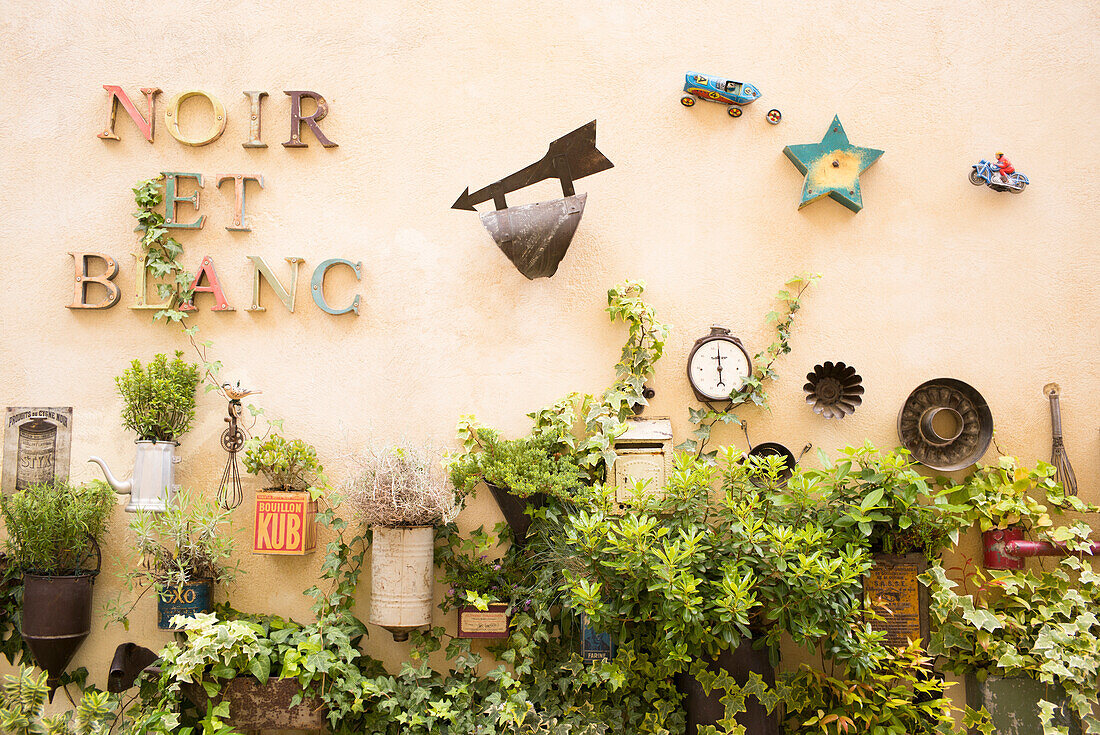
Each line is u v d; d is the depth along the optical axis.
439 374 3.35
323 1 3.40
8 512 3.07
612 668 2.87
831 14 3.41
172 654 2.77
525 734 2.83
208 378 3.32
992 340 3.35
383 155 3.39
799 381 3.35
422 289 3.36
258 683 2.87
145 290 3.33
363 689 2.89
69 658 3.10
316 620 3.24
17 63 3.35
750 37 3.41
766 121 3.39
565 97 3.41
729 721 2.79
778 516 2.89
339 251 3.36
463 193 3.18
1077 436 3.32
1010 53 3.40
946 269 3.36
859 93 3.40
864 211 3.38
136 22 3.39
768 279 3.36
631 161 3.40
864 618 2.99
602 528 2.77
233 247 3.35
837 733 2.96
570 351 3.35
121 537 3.26
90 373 3.32
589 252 3.37
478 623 3.04
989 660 3.08
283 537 3.11
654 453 3.17
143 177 3.37
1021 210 3.36
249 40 3.39
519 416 3.33
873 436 3.33
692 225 3.38
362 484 3.02
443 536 3.18
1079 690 2.95
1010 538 3.17
